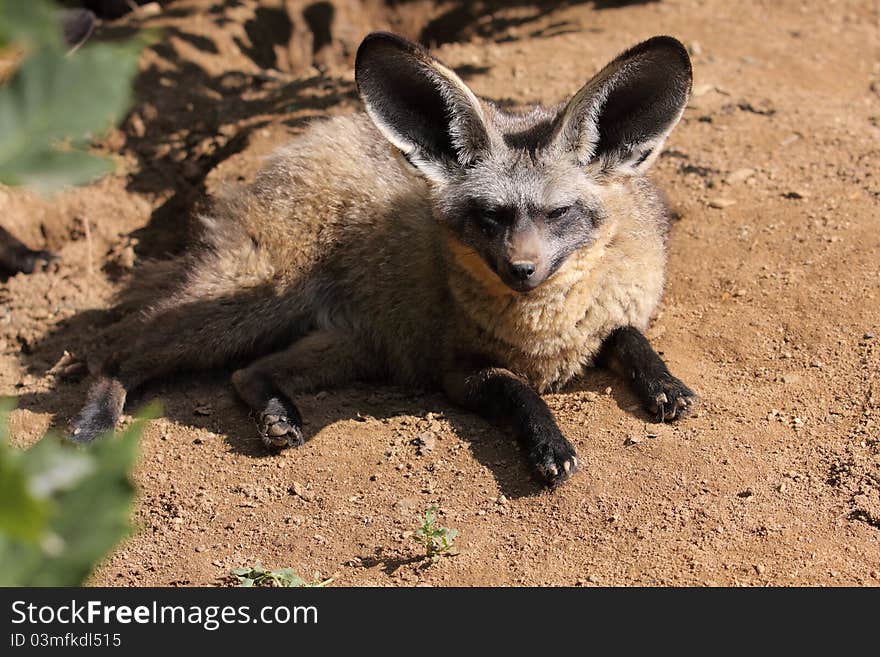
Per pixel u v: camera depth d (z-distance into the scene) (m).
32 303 8.45
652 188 7.27
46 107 1.37
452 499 5.57
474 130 6.01
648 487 5.43
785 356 6.44
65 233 9.41
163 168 9.73
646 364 6.24
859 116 9.33
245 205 7.37
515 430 5.95
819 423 5.79
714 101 9.69
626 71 5.77
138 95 10.17
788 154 8.67
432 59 5.78
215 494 5.80
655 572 4.84
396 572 4.99
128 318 7.51
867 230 7.45
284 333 7.41
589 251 6.03
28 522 1.24
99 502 1.53
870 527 4.98
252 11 11.50
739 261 7.46
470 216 6.00
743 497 5.27
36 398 7.09
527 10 12.20
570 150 6.00
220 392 7.04
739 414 5.94
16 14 1.30
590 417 6.12
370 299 7.08
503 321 6.25
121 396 6.83
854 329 6.52
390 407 6.80
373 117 5.83
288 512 5.59
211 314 7.10
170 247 9.16
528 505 5.45
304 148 7.46
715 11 11.75
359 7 12.22
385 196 6.98
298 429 6.25
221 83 10.52
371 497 5.64
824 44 11.05
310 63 11.90
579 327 6.30
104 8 12.84
